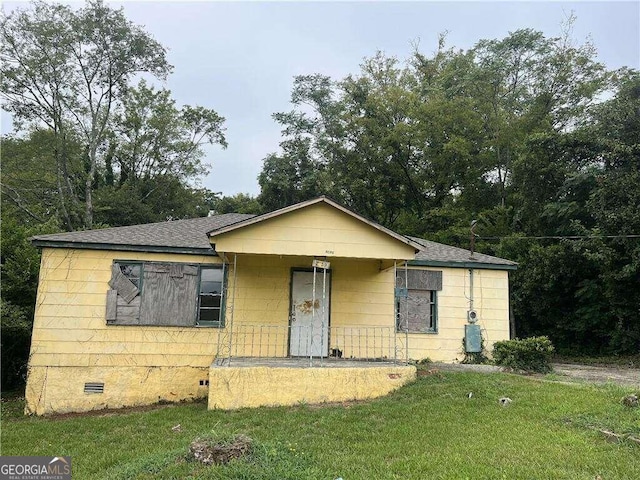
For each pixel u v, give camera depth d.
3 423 10.88
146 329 12.93
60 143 34.16
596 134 21.69
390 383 11.34
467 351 14.68
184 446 7.47
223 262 13.69
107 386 12.47
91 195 36.94
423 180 34.66
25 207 32.00
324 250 12.05
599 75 29.42
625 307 20.33
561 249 21.36
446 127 32.97
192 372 12.97
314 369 11.08
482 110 32.84
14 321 14.56
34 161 35.31
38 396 12.11
